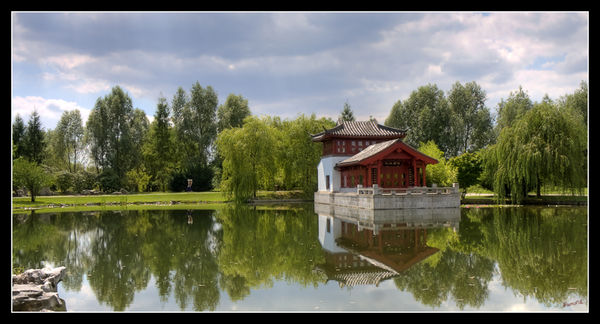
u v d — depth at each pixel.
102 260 18.22
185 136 82.12
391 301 11.71
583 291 12.30
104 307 11.75
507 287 12.81
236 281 14.30
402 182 42.53
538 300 11.55
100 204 56.41
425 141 74.81
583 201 39.91
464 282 13.45
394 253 18.20
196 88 82.75
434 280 13.73
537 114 39.12
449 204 37.38
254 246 21.02
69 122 89.25
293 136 62.62
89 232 27.36
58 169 83.69
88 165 95.44
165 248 20.91
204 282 14.26
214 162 84.00
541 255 17.12
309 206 49.84
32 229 29.20
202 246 21.31
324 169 55.22
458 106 76.25
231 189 54.78
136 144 86.06
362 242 21.23
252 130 55.31
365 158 38.62
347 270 15.38
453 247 19.23
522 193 40.16
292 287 13.37
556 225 25.83
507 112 65.06
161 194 70.94
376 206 36.50
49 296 11.78
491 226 26.09
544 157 37.44
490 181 47.91
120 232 27.11
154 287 13.79
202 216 37.84
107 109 80.44
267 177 61.75
